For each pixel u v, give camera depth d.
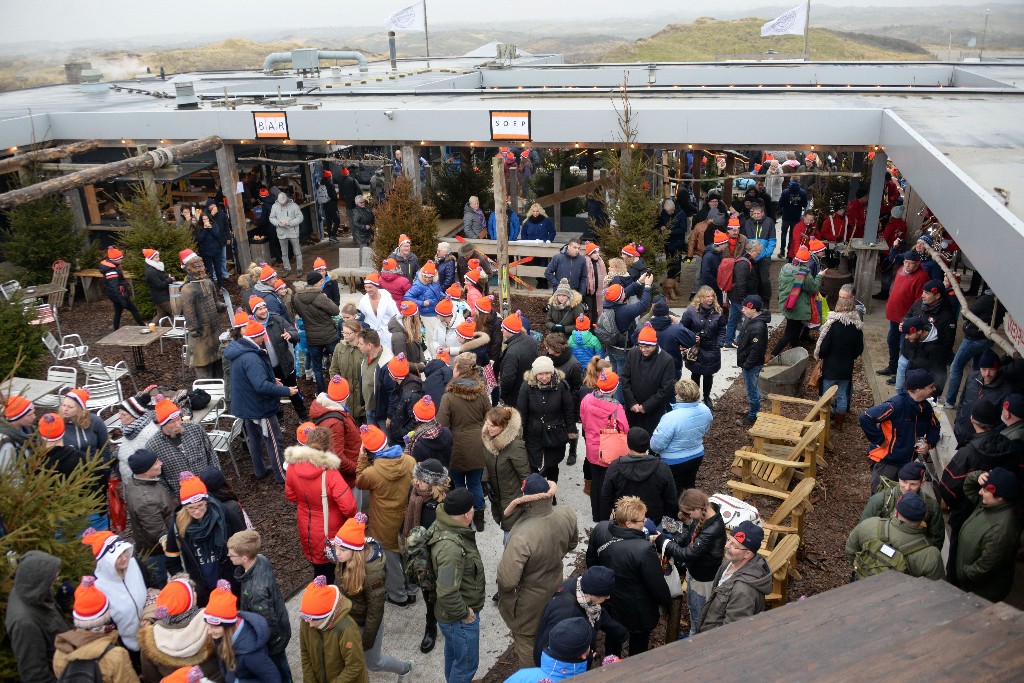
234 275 18.23
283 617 5.55
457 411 7.79
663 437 7.38
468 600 5.78
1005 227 5.88
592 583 4.95
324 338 11.07
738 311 12.84
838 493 8.66
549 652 4.53
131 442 7.29
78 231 17.20
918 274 10.59
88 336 14.67
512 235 18.19
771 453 8.82
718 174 22.58
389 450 6.73
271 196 18.50
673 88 17.81
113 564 5.28
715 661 2.12
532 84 24.61
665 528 6.39
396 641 6.86
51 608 5.00
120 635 5.39
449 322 10.14
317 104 17.33
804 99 15.82
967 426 7.60
